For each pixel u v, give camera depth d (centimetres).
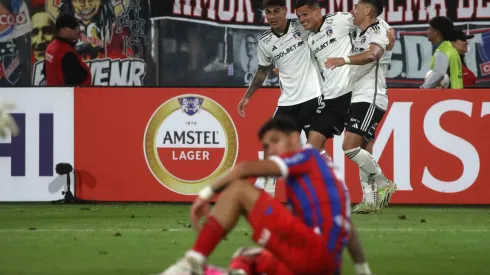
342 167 3719
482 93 3688
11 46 4988
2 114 1678
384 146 3709
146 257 2183
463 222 3081
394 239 2566
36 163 3822
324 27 3319
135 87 3784
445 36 4094
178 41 4928
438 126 3697
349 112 3341
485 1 4847
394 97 3697
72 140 3812
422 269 1997
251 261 1529
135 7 4925
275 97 3712
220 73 4941
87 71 4300
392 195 3681
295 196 1530
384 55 3278
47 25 4994
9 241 2509
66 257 2181
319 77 3400
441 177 3709
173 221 3084
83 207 3647
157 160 3794
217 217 1521
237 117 3741
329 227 1504
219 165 3756
